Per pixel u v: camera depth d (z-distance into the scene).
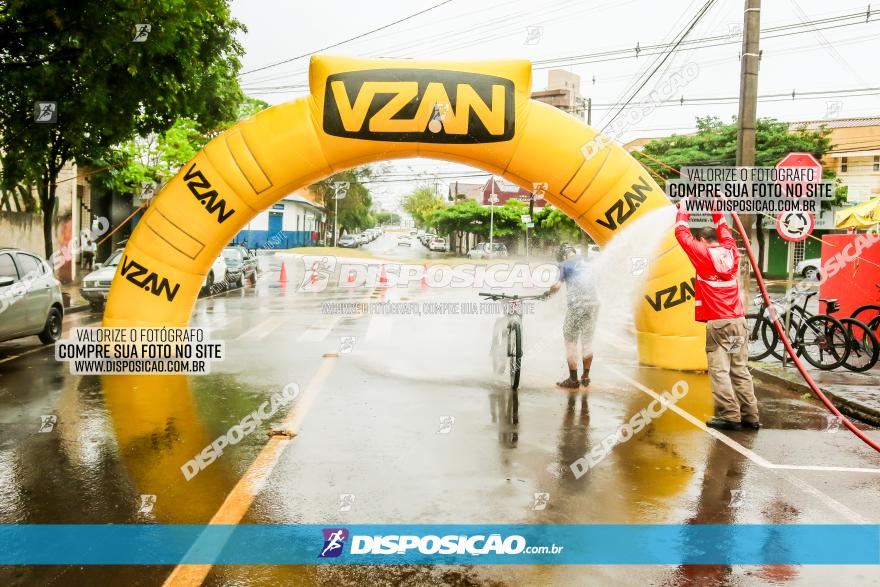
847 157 42.22
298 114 10.09
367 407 7.95
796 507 5.17
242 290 24.89
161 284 10.32
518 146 10.16
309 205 61.84
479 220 59.50
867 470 6.04
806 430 7.32
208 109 17.77
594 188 10.21
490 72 10.02
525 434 6.93
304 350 11.88
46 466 5.88
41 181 16.95
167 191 10.28
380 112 9.95
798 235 10.69
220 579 3.98
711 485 5.59
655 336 10.40
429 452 6.32
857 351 10.12
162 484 5.47
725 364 7.30
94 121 13.62
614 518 4.91
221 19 14.27
